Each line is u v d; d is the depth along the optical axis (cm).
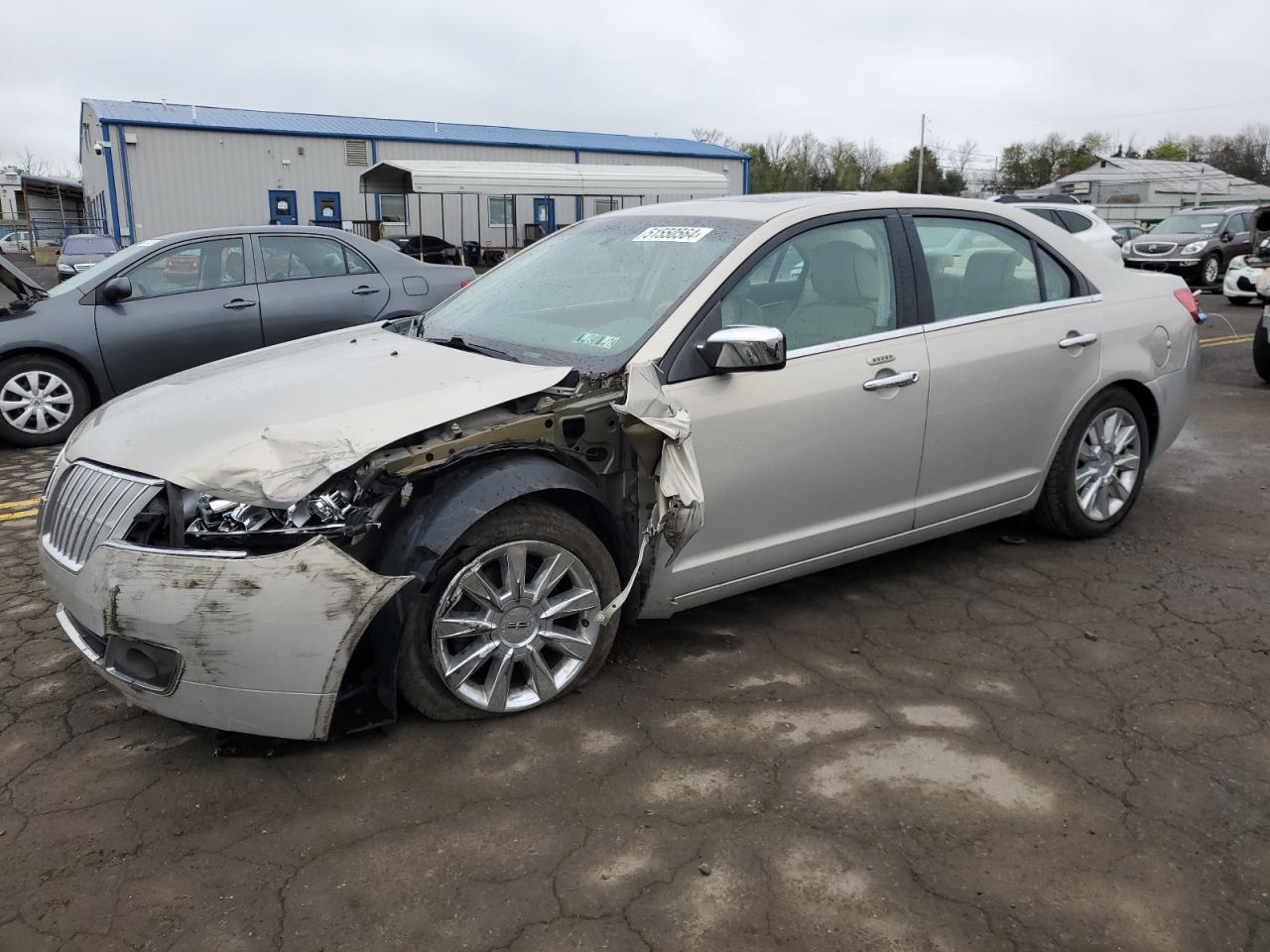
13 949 221
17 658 366
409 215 3130
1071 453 455
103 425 317
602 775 287
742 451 342
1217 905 235
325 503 271
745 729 313
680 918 230
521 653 314
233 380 338
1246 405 830
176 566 265
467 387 306
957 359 398
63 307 732
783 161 7506
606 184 2312
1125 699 333
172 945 223
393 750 300
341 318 809
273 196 3002
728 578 357
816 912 232
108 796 279
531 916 231
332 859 252
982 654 367
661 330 333
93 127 3106
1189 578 438
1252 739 308
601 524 330
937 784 283
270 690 271
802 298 367
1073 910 233
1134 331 465
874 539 395
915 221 402
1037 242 442
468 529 288
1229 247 2086
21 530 525
